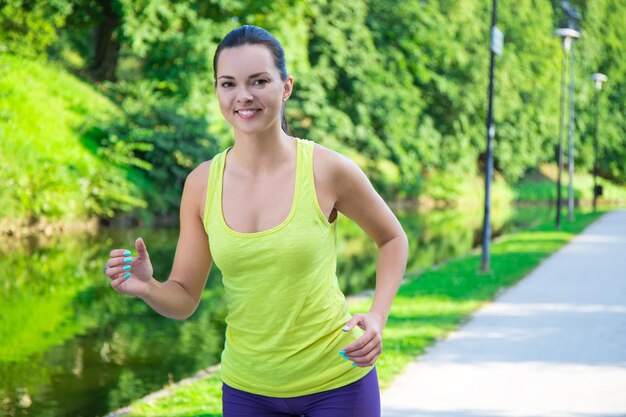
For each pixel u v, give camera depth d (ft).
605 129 219.00
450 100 168.96
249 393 10.44
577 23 216.54
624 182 225.56
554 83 192.24
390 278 10.45
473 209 163.02
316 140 136.36
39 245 68.44
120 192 87.86
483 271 55.47
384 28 155.94
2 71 92.38
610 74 222.69
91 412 24.44
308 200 9.81
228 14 119.34
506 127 182.91
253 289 9.92
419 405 22.61
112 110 99.66
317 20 139.85
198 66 111.14
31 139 85.10
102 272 53.98
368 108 148.15
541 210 162.30
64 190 81.71
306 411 10.36
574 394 23.84
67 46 146.92
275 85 9.59
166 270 55.01
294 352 10.05
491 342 31.42
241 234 9.76
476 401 23.04
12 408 24.68
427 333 33.04
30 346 33.04
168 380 28.14
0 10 98.07
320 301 10.00
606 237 89.40
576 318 37.04
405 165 152.25
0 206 75.77
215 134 107.04
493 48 56.29
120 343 33.78
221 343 34.14
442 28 157.28
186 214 10.44
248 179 9.93
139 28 107.96
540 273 55.42
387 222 10.53
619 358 28.66
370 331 9.65
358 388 10.27
